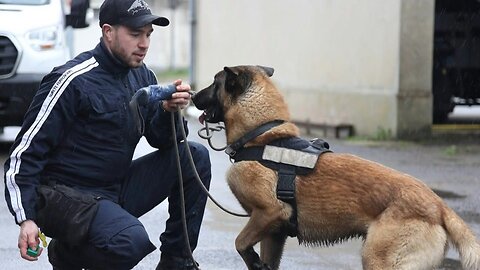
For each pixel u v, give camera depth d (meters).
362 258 4.76
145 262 6.48
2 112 10.94
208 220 7.97
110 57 4.69
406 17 13.48
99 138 4.70
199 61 21.09
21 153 4.53
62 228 4.59
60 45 11.45
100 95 4.65
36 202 4.55
